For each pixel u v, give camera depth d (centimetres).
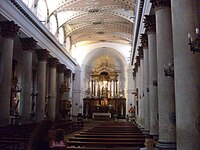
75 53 3322
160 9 933
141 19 1609
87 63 3591
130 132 1183
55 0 2036
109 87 3559
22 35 1631
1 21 1379
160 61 902
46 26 2055
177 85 612
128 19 2323
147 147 640
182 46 617
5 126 1270
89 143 768
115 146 771
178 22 635
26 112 1619
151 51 1199
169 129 834
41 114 1884
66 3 2061
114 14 2320
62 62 2625
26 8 1526
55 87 2294
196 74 601
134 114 2945
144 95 1451
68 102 2488
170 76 820
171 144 823
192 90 591
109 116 3281
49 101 2233
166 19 920
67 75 2891
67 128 1880
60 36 2578
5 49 1370
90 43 3347
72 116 3262
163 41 909
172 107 851
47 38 2048
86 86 3584
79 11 2288
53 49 2278
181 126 587
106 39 3175
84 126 2580
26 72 1655
